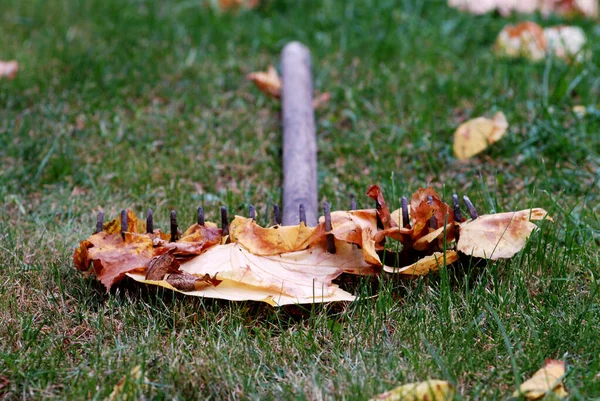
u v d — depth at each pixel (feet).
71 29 7.98
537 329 5.73
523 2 8.06
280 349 5.70
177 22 8.10
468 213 6.36
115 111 7.19
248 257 5.88
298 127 6.71
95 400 5.47
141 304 5.83
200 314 5.82
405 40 7.76
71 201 6.48
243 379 5.56
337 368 5.61
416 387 5.42
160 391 5.53
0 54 7.63
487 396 5.49
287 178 6.41
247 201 6.51
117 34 7.91
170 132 7.00
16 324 5.76
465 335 5.70
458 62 7.54
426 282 5.92
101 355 5.65
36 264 6.03
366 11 8.10
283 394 5.52
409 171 6.74
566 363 5.62
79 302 5.87
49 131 6.97
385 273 5.95
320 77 7.49
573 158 6.73
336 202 6.47
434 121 7.07
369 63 7.61
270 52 7.85
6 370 5.58
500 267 5.99
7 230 6.24
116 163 6.74
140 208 6.46
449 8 8.11
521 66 7.44
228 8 8.23
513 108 7.07
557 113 6.98
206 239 5.92
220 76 7.56
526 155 6.75
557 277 5.96
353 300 5.79
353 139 6.97
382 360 5.62
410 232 5.89
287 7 8.30
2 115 7.10
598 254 6.06
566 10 8.00
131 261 5.81
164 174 6.67
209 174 6.73
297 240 5.90
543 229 6.21
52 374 5.57
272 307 5.85
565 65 7.39
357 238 5.83
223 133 7.04
